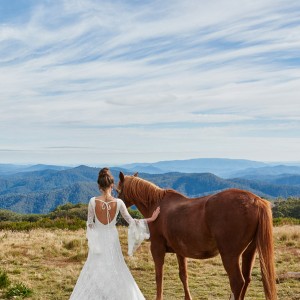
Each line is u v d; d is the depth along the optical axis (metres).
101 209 4.96
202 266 10.68
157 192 6.52
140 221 5.07
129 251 4.98
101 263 4.82
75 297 4.74
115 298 4.66
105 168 5.11
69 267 10.66
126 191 6.85
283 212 73.88
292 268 9.94
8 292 7.87
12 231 22.06
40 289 8.48
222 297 7.71
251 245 5.33
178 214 5.84
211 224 5.30
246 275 5.41
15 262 11.52
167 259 11.59
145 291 8.30
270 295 4.89
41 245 14.26
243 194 5.30
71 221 24.53
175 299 7.61
